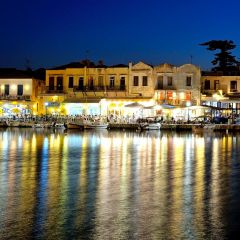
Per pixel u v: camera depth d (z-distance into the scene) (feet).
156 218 56.24
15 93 310.65
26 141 176.35
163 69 297.94
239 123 273.75
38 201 64.23
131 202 64.28
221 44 398.01
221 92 296.51
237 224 53.88
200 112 291.58
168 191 72.38
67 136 211.61
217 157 123.85
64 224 53.36
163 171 95.20
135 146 159.12
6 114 308.40
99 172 92.94
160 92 297.33
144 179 84.17
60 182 79.92
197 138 206.18
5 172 91.50
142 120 279.90
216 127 269.64
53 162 109.09
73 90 306.14
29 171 93.20
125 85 301.63
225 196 68.90
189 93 297.33
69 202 63.82
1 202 63.46
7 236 49.14
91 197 67.21
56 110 307.17
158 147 155.84
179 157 123.75
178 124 272.10
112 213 58.23
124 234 50.21
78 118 285.02
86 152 135.13
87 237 49.19
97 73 305.32
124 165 105.09
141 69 299.17
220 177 87.25
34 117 291.79
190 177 87.10
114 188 74.54
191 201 65.26
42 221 54.39
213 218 56.39
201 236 49.78
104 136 215.10
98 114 298.15
